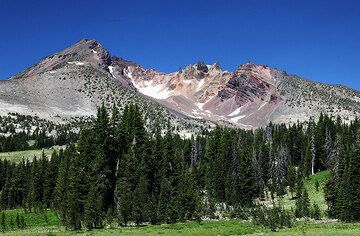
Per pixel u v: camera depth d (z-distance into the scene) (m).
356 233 59.72
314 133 168.38
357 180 97.19
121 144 121.81
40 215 116.44
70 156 140.00
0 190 169.25
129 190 107.38
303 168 148.25
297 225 84.81
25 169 163.75
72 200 95.19
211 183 138.12
